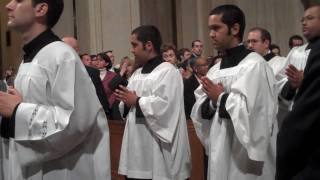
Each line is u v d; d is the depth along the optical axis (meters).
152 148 4.21
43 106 2.40
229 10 3.51
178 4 13.18
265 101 3.33
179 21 13.17
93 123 2.50
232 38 3.52
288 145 1.49
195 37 12.96
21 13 2.51
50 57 2.44
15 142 2.47
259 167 3.40
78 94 2.42
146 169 4.23
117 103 5.89
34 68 2.46
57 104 2.39
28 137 2.36
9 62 13.44
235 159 3.41
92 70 5.29
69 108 2.35
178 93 4.20
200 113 3.80
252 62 3.39
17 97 2.43
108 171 2.62
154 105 4.06
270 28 13.36
